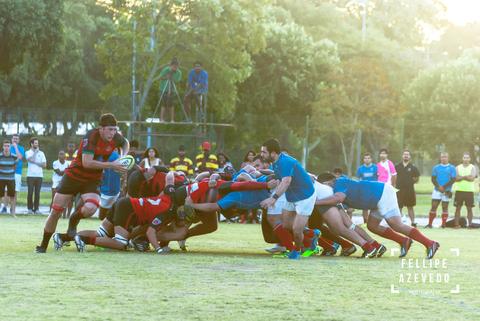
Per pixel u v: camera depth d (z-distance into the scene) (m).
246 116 71.88
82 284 17.73
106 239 25.16
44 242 24.48
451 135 79.88
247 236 34.81
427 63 138.12
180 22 82.38
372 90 104.75
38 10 72.00
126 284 17.84
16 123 65.56
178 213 25.27
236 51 85.12
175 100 61.72
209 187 25.28
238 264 22.45
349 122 78.56
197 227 25.91
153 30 80.88
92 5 121.00
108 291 16.80
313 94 110.50
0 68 74.31
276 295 16.77
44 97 109.25
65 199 24.31
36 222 39.56
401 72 128.88
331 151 73.25
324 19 138.62
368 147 75.62
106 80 116.81
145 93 80.25
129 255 24.19
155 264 21.84
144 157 38.88
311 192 24.48
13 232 32.91
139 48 81.06
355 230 26.14
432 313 15.05
